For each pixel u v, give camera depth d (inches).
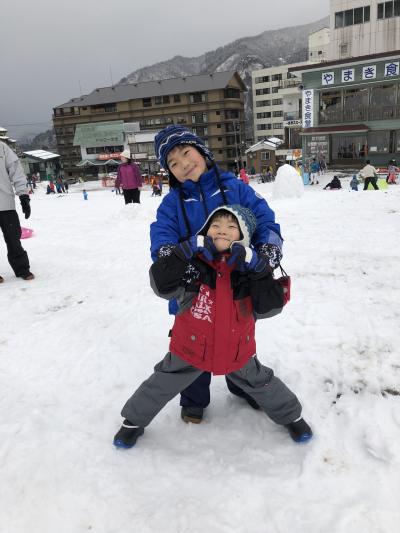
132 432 83.4
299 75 1209.4
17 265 201.9
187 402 89.7
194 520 65.7
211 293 73.5
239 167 2851.9
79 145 2834.6
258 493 70.7
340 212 327.0
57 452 82.3
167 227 78.0
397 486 70.3
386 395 94.5
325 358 111.0
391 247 211.8
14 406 99.1
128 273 207.0
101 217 464.1
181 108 2812.5
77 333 139.0
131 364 116.8
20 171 195.0
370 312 136.2
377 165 1138.7
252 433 86.1
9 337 139.2
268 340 123.1
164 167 80.4
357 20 1427.2
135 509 68.6
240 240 69.6
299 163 1307.8
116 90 3021.7
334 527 63.6
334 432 84.0
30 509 69.3
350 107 1141.7
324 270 182.5
